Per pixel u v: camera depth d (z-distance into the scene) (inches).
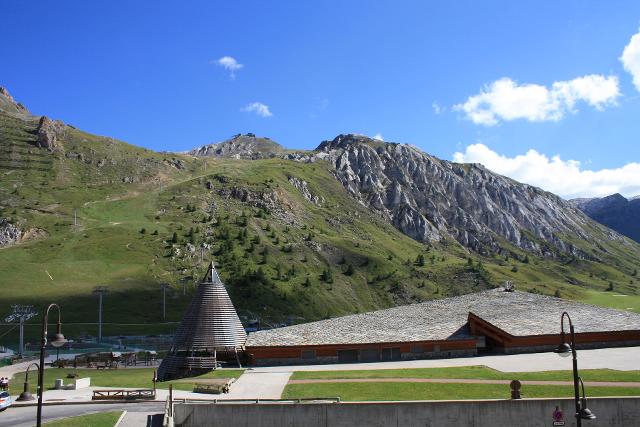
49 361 4495.6
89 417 1844.2
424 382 2244.1
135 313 7593.5
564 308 3481.8
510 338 3036.4
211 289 2906.0
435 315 3430.1
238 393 2155.5
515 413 1834.4
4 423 1815.9
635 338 3127.5
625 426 1845.5
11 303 7500.0
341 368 2721.5
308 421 1857.8
